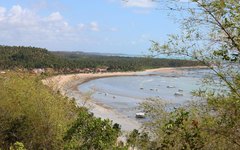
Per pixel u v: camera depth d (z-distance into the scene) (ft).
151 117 23.63
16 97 64.08
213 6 17.51
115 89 445.37
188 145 20.31
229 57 18.11
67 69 597.52
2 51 485.15
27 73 74.74
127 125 178.50
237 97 18.11
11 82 66.59
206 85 19.22
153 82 547.08
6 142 63.98
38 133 62.85
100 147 36.52
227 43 18.22
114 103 302.25
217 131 19.11
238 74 18.25
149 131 23.75
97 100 319.27
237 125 18.70
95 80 593.01
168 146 21.29
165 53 19.79
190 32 19.24
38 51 559.79
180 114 21.26
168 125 21.24
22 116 63.62
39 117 62.95
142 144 24.39
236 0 17.15
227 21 17.49
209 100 18.99
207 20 18.31
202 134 19.71
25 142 63.67
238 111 18.49
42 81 74.28
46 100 65.00
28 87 66.13
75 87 436.35
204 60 18.97
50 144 61.98
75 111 65.87
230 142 19.20
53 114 62.69
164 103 23.99
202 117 19.89
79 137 37.37
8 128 63.31
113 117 222.48
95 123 37.17
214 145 19.60
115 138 37.52
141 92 401.90
